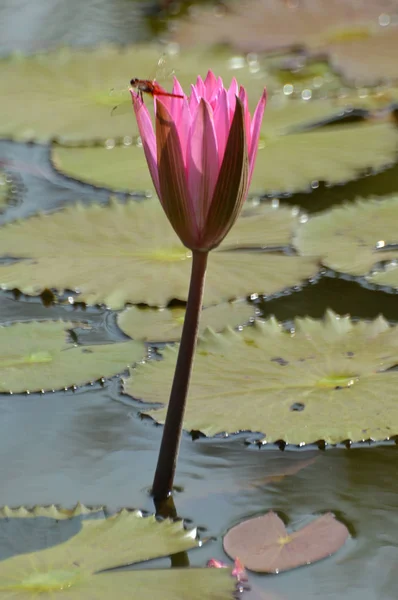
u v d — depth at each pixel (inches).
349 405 102.0
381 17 195.0
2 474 99.8
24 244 113.5
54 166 135.0
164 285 110.2
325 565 96.0
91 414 102.6
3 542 96.3
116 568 95.5
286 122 147.9
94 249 113.0
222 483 99.2
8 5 216.7
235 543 96.7
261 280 110.4
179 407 98.0
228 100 95.3
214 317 108.0
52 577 95.0
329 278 111.7
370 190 126.2
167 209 95.8
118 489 99.0
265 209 117.0
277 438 100.6
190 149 94.8
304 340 105.7
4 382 103.9
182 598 94.5
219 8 209.0
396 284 110.3
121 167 133.3
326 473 99.5
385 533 97.0
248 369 104.0
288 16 195.9
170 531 96.7
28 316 108.8
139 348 106.0
